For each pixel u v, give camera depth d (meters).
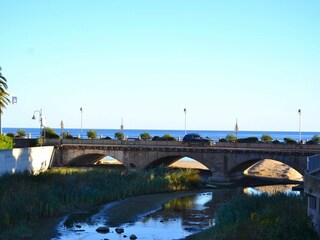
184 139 86.00
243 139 83.50
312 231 24.72
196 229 40.56
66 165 90.19
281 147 72.12
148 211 49.38
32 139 90.69
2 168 65.31
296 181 77.50
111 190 55.50
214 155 77.00
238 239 28.08
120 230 39.28
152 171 69.19
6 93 78.81
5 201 41.84
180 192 64.06
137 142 86.00
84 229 40.06
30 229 38.72
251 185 73.75
